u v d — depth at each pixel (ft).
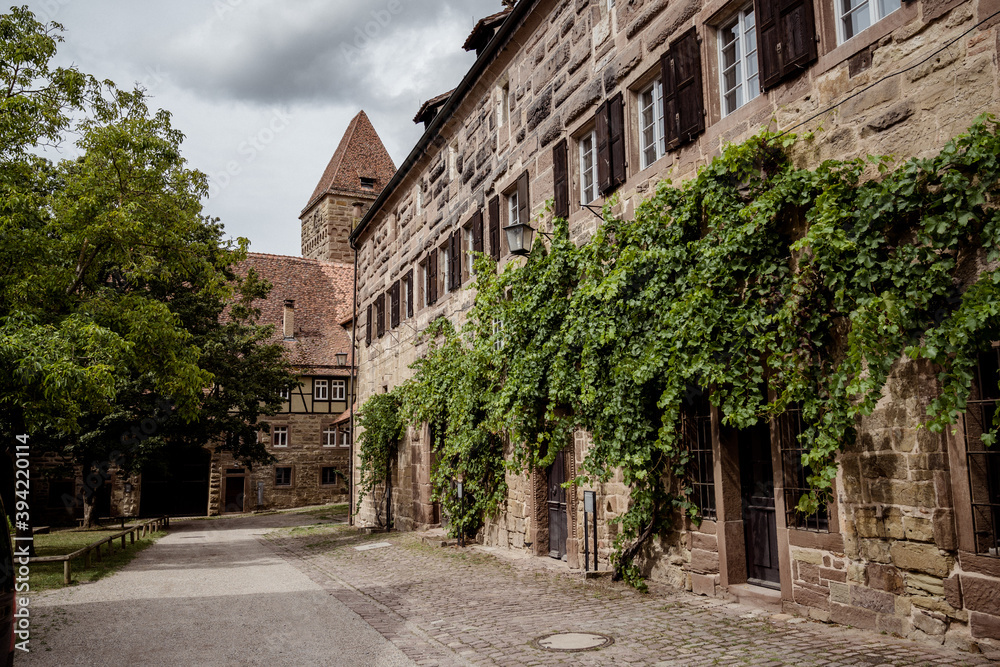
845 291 20.65
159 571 41.47
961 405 17.66
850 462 21.86
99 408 45.03
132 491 114.93
